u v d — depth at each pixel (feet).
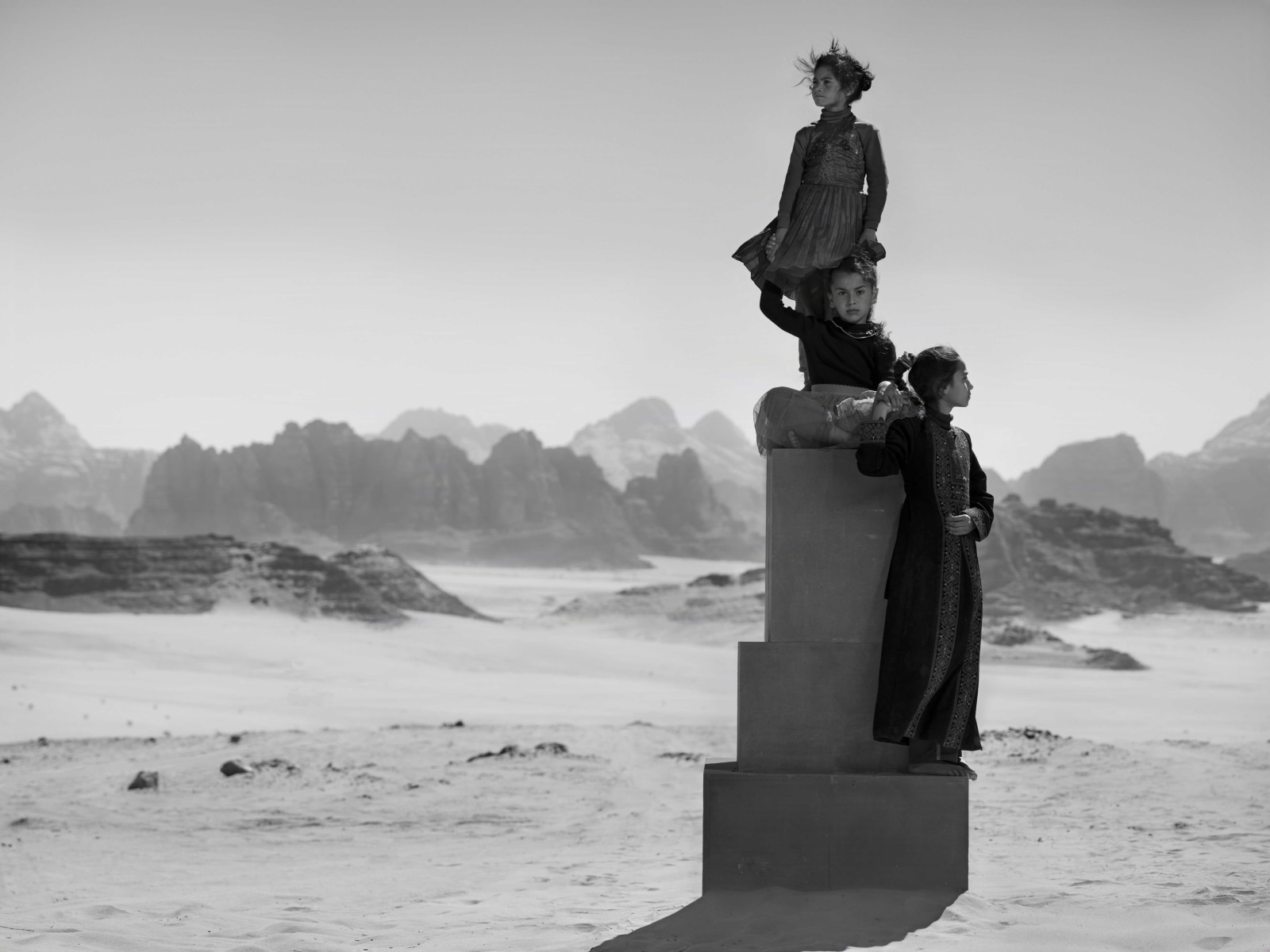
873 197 25.73
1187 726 198.08
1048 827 41.32
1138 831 39.27
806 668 23.84
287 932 24.09
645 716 204.33
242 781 66.44
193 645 325.21
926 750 23.53
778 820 23.22
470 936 23.36
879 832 23.08
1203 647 514.27
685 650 399.24
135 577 442.91
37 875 40.55
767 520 24.54
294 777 67.41
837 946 20.07
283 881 37.11
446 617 451.12
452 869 38.32
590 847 43.39
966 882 23.03
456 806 57.67
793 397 24.30
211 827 53.83
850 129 25.68
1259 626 604.49
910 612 23.16
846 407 23.86
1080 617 615.98
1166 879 27.40
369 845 47.34
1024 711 227.61
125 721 179.93
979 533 23.62
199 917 26.89
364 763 72.13
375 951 22.17
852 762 23.75
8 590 429.38
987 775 58.44
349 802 59.62
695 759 74.84
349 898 31.48
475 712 212.84
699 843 43.39
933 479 23.38
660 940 21.50
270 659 315.17
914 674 22.95
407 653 358.43
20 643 309.22
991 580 651.66
